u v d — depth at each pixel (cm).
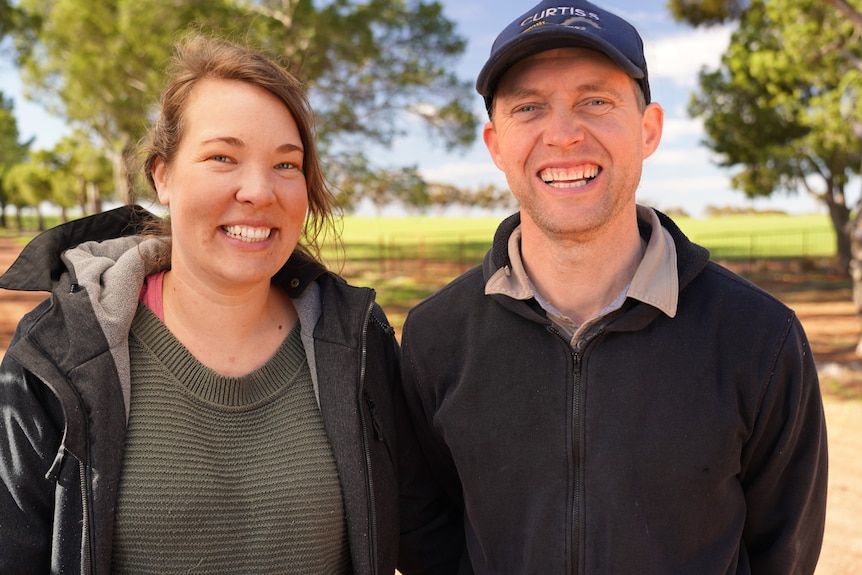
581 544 176
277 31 1373
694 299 182
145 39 1420
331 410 188
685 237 189
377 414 200
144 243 190
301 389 191
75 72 1686
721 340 178
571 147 174
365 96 1556
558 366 183
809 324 1310
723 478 175
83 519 162
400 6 1499
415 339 204
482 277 199
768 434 181
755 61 1864
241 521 175
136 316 182
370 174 1531
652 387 176
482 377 191
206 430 177
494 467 188
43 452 166
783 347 176
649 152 197
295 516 179
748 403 176
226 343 187
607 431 177
